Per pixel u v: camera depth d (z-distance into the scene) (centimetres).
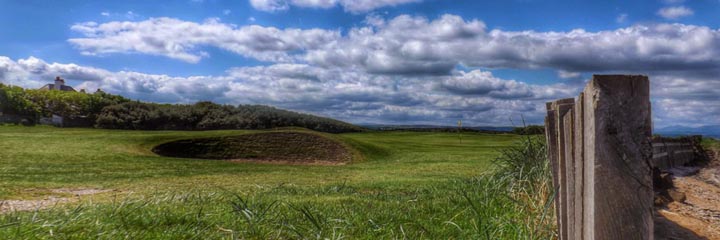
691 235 438
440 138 5003
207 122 6750
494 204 569
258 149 3216
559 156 306
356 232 465
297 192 940
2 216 514
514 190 580
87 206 621
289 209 587
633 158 201
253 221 454
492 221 449
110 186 1309
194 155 3028
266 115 7169
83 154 2248
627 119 202
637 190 201
